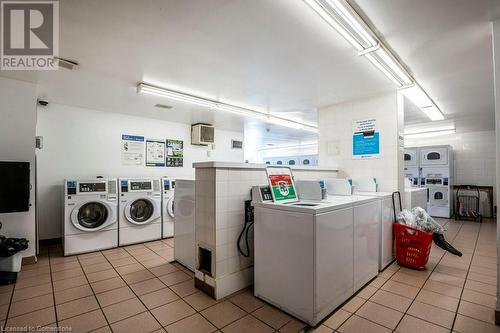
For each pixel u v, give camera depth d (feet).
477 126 20.43
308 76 10.16
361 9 6.02
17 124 10.18
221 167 8.01
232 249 8.20
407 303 7.29
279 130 22.57
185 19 6.40
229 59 8.66
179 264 10.73
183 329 6.15
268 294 7.36
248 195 8.78
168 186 15.25
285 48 7.90
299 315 6.49
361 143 13.01
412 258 9.95
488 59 8.60
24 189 9.75
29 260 10.61
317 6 5.65
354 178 12.23
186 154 19.53
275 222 7.14
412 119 17.79
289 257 6.74
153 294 7.98
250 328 6.19
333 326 6.23
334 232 6.83
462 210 21.07
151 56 8.40
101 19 6.37
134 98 12.90
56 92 11.97
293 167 11.11
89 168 14.99
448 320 6.44
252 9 6.00
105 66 9.12
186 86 11.32
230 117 17.21
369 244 8.74
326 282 6.53
